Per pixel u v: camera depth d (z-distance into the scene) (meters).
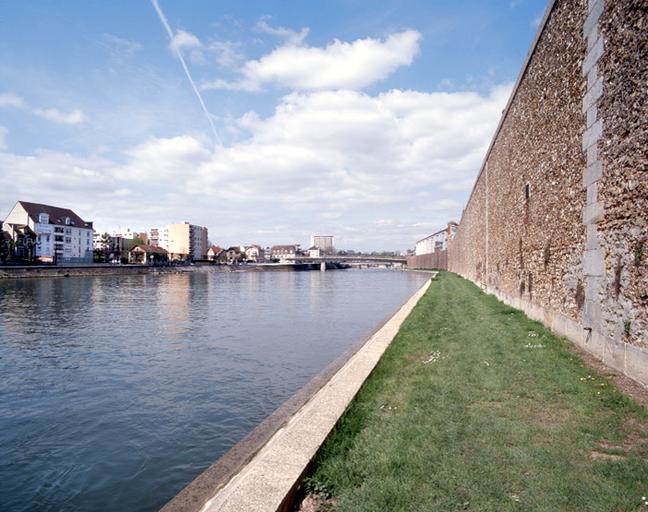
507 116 17.98
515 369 7.63
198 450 8.43
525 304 14.63
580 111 9.02
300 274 117.38
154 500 6.78
